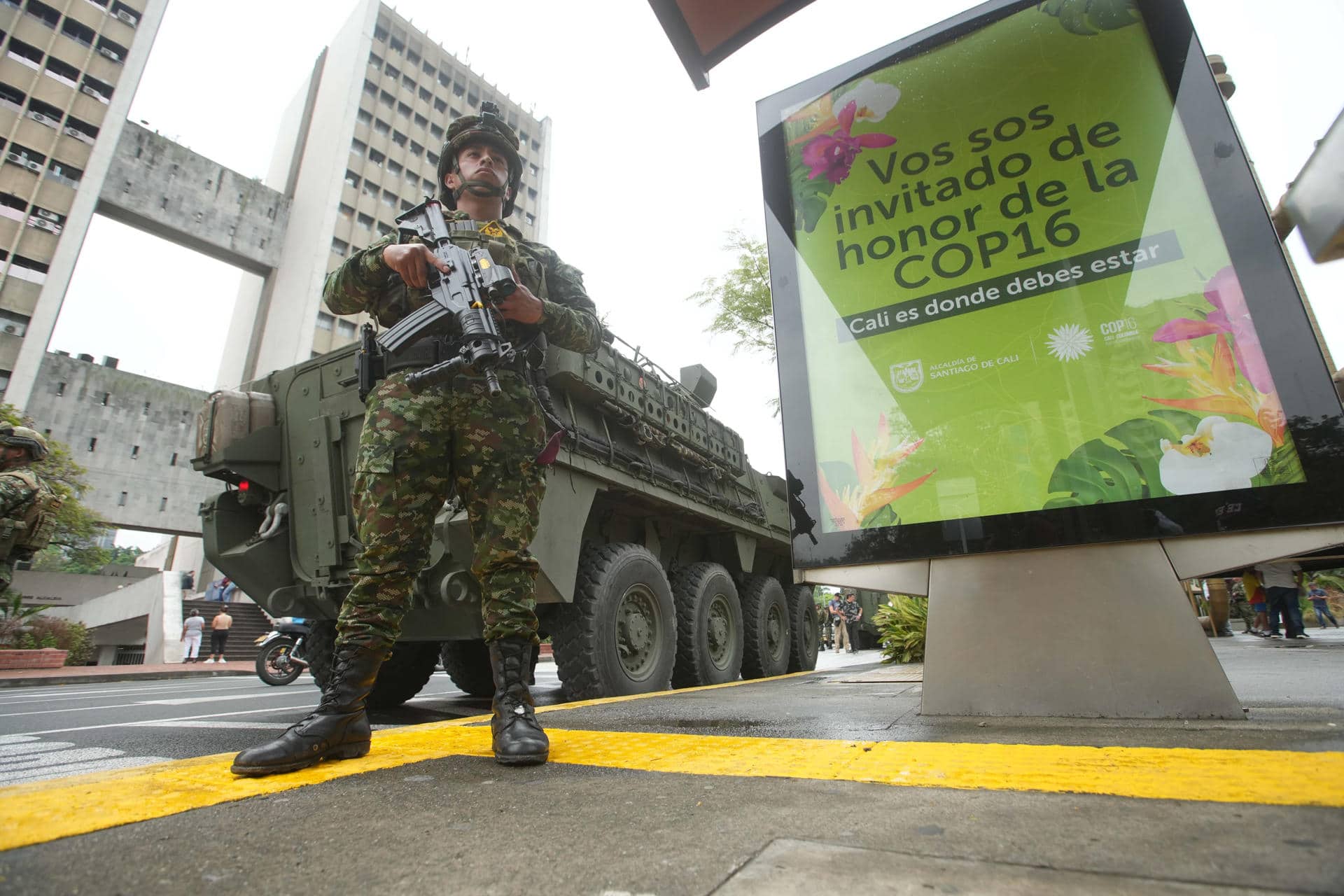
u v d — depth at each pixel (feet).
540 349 6.56
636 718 7.00
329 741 4.81
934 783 3.53
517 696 5.26
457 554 10.75
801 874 2.39
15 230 102.37
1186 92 6.10
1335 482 4.94
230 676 42.75
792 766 4.16
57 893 2.47
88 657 49.73
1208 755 3.73
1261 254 5.53
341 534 12.41
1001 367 6.34
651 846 2.81
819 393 7.10
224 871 2.70
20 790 4.04
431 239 6.10
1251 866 2.19
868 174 7.39
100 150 112.16
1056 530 5.77
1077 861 2.34
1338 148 3.81
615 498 15.35
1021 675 5.54
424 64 159.33
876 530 6.47
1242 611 39.22
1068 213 6.38
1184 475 5.44
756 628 19.75
